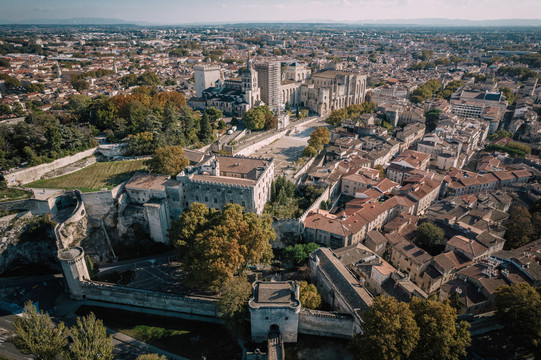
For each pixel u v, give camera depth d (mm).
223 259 111625
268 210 160000
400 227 151125
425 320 89500
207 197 152625
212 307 116062
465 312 111688
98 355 91000
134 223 150125
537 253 130250
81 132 189125
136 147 187875
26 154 165750
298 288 103562
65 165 175625
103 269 137875
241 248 117125
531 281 118250
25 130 168625
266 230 128250
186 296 119000
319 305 111938
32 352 89438
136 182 155500
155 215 145250
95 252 144000
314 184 179875
